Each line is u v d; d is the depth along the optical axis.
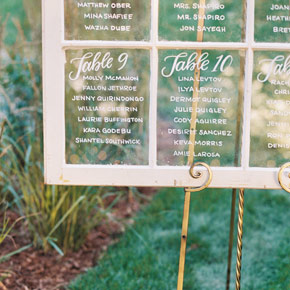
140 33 2.05
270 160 2.08
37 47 3.85
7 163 3.41
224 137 2.08
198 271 3.02
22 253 3.04
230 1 2.03
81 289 2.75
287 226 3.51
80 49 2.05
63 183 2.06
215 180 2.05
